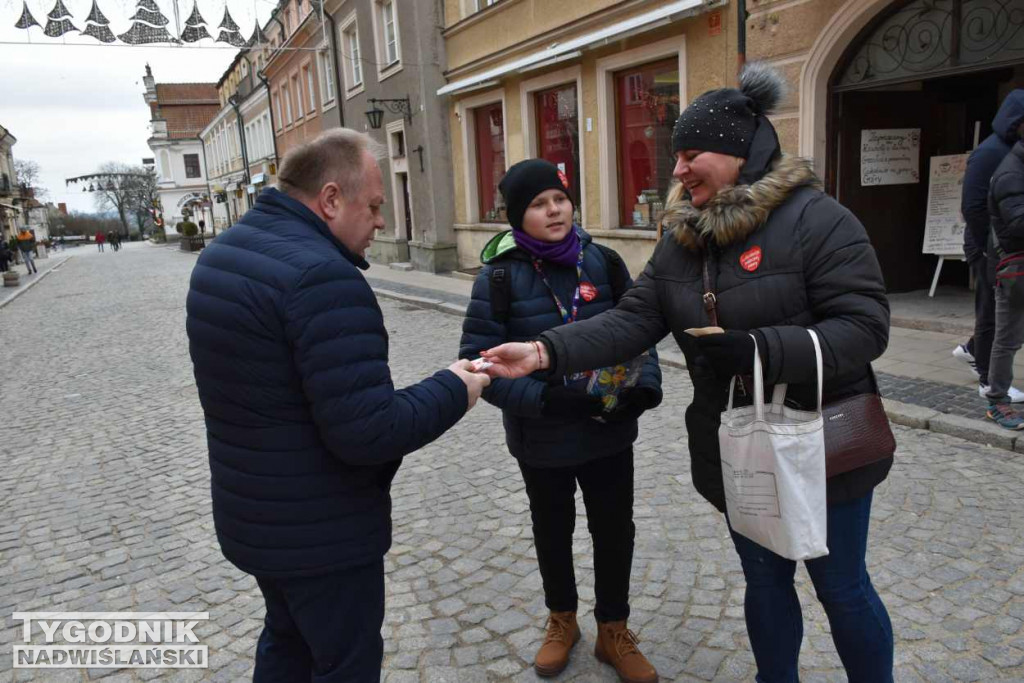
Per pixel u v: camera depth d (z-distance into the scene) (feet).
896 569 9.95
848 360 5.32
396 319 35.55
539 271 7.55
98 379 27.20
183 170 207.72
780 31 24.17
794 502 5.34
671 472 13.94
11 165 170.60
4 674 9.12
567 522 8.18
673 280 6.23
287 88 89.97
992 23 19.36
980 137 25.80
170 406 22.38
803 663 8.22
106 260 121.08
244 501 5.40
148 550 12.48
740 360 5.24
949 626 8.66
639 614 9.44
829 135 24.09
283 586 5.60
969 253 15.60
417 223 53.57
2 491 15.80
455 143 49.26
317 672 5.82
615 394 7.46
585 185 36.47
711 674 8.16
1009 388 15.52
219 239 5.53
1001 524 10.89
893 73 22.00
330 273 5.08
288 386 5.16
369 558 5.66
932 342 20.88
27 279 85.56
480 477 14.57
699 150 5.79
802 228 5.51
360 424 5.08
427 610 9.90
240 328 5.08
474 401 5.99
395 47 54.08
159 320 42.27
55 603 10.86
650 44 30.66
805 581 9.86
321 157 5.46
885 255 26.00
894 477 12.82
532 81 39.52
